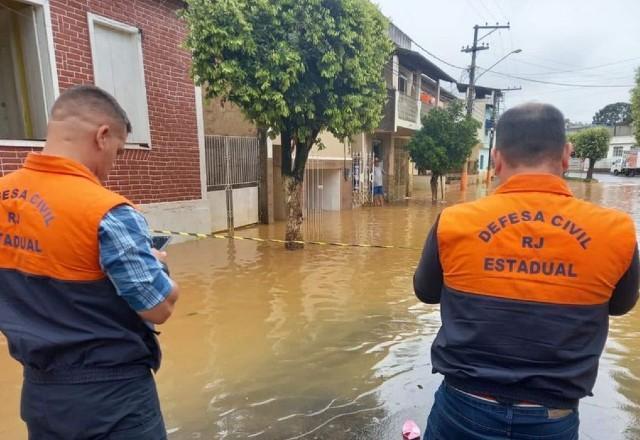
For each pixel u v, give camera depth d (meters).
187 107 8.88
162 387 3.49
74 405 1.66
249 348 4.21
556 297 1.50
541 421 1.53
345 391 3.48
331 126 7.75
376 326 4.78
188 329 4.64
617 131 59.81
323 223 12.30
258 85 7.05
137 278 1.63
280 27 6.98
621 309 1.64
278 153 12.30
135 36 7.74
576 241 1.50
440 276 1.77
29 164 1.75
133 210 1.71
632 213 13.98
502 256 1.56
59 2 6.55
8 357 3.98
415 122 20.02
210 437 2.90
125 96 7.72
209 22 6.73
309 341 4.39
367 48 7.52
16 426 2.97
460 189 27.09
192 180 9.11
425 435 1.89
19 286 1.69
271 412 3.19
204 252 8.21
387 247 8.66
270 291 5.94
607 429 3.00
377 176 17.48
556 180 1.62
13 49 6.62
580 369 1.52
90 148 1.76
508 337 1.54
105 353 1.68
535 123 1.63
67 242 1.61
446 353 1.69
